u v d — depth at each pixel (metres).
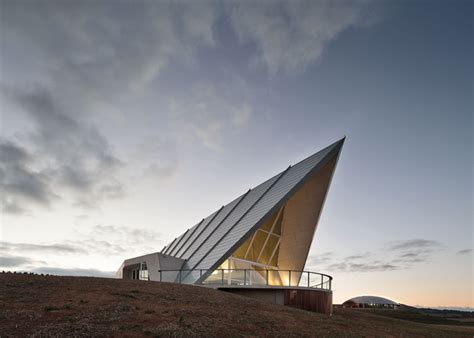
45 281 16.77
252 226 26.97
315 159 30.47
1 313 11.35
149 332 10.60
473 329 28.78
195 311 13.59
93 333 10.15
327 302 25.52
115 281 18.67
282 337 11.96
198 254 33.00
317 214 32.16
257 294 24.09
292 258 33.78
